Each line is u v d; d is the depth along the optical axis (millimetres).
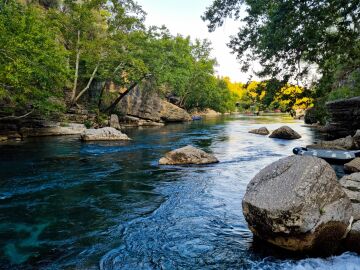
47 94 17203
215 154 15523
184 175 10859
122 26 29094
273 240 5035
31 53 14008
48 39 15633
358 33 11578
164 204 7832
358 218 5301
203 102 61250
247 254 5195
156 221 6727
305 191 4816
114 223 6625
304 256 4891
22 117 19297
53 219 6859
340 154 13102
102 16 28188
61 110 21312
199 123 42062
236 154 15547
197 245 5594
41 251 5391
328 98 25422
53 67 15750
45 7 32375
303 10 10406
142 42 29828
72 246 5586
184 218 6887
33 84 17078
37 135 21312
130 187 9383
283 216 4703
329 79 13570
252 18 12891
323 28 10953
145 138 22562
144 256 5223
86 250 5430
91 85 30297
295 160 5543
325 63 13594
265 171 5746
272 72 12945
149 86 36500
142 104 36438
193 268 4836
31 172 11312
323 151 13688
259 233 5230
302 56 12461
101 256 5219
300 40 10961
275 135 23531
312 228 4664
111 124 28516
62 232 6184
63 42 27641
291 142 20781
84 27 26078
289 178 5180
